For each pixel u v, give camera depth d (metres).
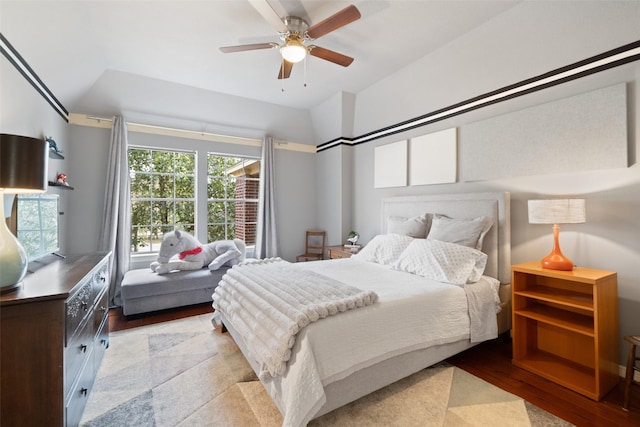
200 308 3.65
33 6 1.94
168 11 2.40
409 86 3.54
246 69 3.45
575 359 2.29
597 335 1.87
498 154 2.79
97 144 3.81
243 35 2.76
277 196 5.08
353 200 4.75
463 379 2.10
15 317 1.31
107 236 3.72
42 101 2.67
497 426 1.64
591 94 2.19
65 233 3.55
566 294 2.23
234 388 2.00
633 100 2.02
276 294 1.95
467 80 3.01
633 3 1.95
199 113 4.30
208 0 2.28
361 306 1.77
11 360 1.30
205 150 4.53
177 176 4.48
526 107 2.59
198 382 2.07
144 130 4.09
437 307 2.06
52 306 1.37
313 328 1.55
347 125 4.59
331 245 4.94
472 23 2.61
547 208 2.14
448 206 3.14
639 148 2.01
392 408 1.78
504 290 2.63
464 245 2.69
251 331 1.87
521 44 2.50
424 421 1.68
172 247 3.76
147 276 3.52
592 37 2.15
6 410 1.30
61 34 2.37
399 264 2.84
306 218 5.36
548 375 2.10
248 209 5.08
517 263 2.70
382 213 4.05
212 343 2.67
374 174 4.29
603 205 2.19
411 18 2.53
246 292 2.16
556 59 2.37
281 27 2.21
